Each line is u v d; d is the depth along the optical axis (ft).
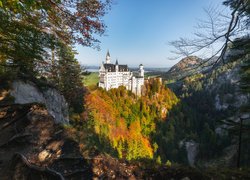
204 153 295.89
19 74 45.96
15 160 18.69
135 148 215.31
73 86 96.84
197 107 446.60
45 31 30.17
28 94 44.32
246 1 18.34
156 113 412.36
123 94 420.77
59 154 20.47
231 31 19.04
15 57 38.01
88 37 28.02
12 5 20.61
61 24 27.50
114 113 324.19
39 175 17.03
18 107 28.40
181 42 19.30
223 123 39.86
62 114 62.49
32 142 22.34
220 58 19.40
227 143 280.72
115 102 367.86
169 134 348.18
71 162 19.45
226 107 391.86
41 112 27.89
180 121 402.52
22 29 30.81
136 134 333.01
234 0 20.52
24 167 17.88
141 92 474.90
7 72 43.11
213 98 430.20
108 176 18.76
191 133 357.20
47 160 19.83
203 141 325.01
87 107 130.62
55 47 35.70
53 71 50.39
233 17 18.42
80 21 26.53
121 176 18.94
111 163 20.03
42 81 56.85
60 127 25.38
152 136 357.00
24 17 28.58
